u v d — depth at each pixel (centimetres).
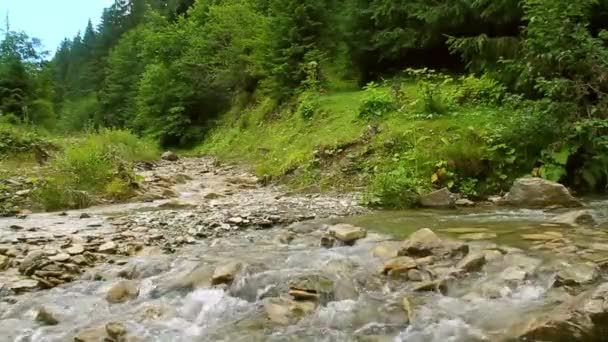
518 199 898
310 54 1881
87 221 909
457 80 1490
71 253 665
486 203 928
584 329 373
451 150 1025
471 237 641
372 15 1648
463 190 974
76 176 1184
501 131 1030
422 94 1257
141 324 459
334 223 800
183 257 637
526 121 1005
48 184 1114
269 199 1070
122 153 1691
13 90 2669
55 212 1036
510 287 463
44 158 1539
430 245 572
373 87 1429
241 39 2544
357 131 1272
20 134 1653
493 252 553
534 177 929
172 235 772
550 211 820
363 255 604
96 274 596
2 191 1113
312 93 1769
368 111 1338
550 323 378
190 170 1780
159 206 1068
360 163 1145
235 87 2772
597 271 472
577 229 663
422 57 1667
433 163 1012
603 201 888
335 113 1551
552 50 1022
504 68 1252
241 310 475
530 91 1174
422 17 1480
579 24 1012
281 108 2027
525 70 1113
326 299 477
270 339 414
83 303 516
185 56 2939
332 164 1199
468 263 514
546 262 509
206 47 2861
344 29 1744
